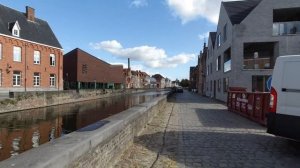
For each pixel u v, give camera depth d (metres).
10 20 36.06
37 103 28.48
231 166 5.69
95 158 4.36
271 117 6.79
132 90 76.44
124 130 6.40
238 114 15.38
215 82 36.12
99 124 5.39
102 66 62.53
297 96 6.43
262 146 7.38
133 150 6.76
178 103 25.23
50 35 42.78
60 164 3.13
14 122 20.52
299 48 23.12
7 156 12.13
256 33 23.70
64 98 34.78
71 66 51.88
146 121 10.53
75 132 4.48
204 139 8.24
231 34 24.77
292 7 23.02
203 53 56.22
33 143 14.70
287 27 23.55
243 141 8.00
